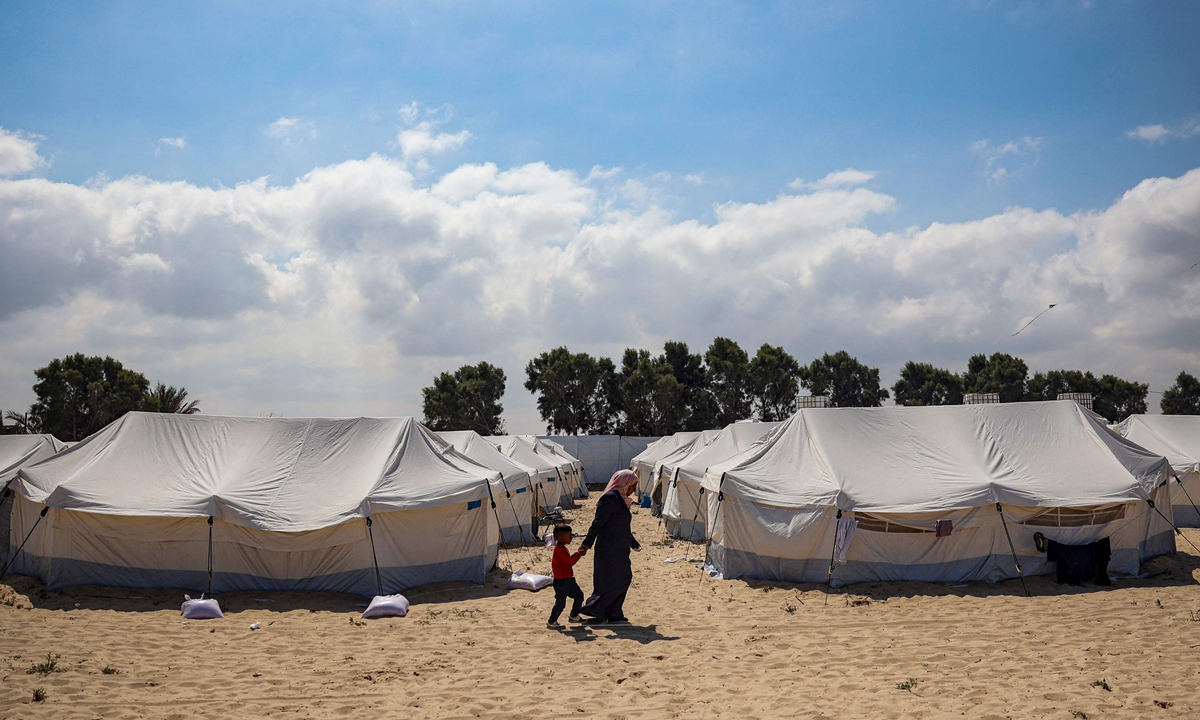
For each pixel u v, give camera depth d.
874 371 60.81
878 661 7.89
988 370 54.72
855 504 12.50
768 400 54.12
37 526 12.74
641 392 52.94
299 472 12.99
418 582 12.72
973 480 12.80
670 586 12.97
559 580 9.79
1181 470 19.27
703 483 15.19
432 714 6.33
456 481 13.30
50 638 8.95
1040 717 5.95
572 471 36.00
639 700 6.69
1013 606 10.70
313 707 6.54
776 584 12.80
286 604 11.38
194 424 13.82
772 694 6.78
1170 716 5.86
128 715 6.26
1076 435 14.07
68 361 39.22
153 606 11.10
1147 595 11.30
